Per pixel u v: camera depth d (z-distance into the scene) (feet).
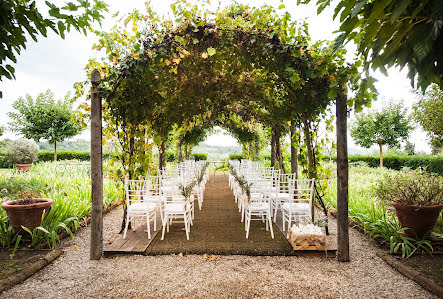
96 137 11.15
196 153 65.26
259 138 38.70
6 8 5.18
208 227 14.97
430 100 24.49
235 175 21.59
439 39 4.26
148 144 16.84
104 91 11.18
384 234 12.36
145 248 11.57
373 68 4.67
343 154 10.69
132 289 8.46
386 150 55.77
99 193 11.04
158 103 15.78
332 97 10.65
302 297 7.96
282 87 14.75
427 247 11.44
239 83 17.63
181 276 9.30
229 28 11.05
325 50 10.65
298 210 13.29
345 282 8.86
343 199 10.58
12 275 9.14
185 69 14.35
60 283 8.89
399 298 7.86
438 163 35.96
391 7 3.75
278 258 10.91
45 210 13.06
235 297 7.97
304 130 14.84
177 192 16.98
